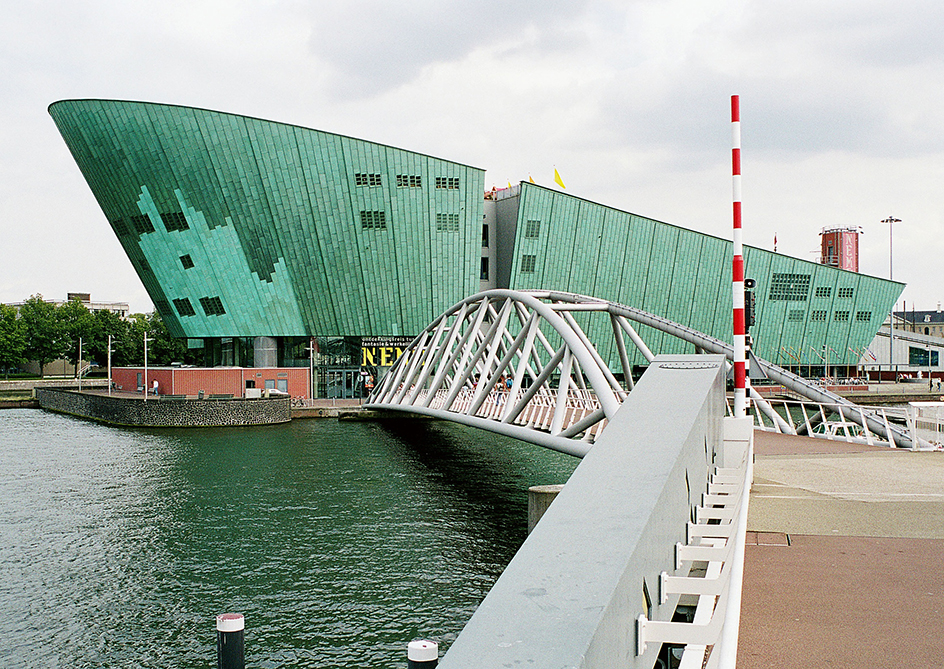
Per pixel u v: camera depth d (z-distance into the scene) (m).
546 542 3.61
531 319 29.66
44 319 120.62
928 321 175.75
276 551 26.48
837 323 91.44
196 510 32.62
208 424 65.38
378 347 82.56
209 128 72.12
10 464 44.81
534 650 2.63
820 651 6.25
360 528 29.36
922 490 15.12
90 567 25.06
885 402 78.38
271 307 77.62
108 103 71.56
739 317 15.82
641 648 3.70
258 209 74.69
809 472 18.08
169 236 76.12
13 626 20.30
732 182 16.06
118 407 67.81
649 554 4.02
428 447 52.69
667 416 6.05
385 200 76.69
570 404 35.66
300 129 73.62
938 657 6.11
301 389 78.62
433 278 79.38
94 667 17.94
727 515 7.15
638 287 83.44
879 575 8.74
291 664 17.81
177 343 129.00
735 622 4.54
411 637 19.30
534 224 79.00
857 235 139.25
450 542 27.34
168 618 20.72
